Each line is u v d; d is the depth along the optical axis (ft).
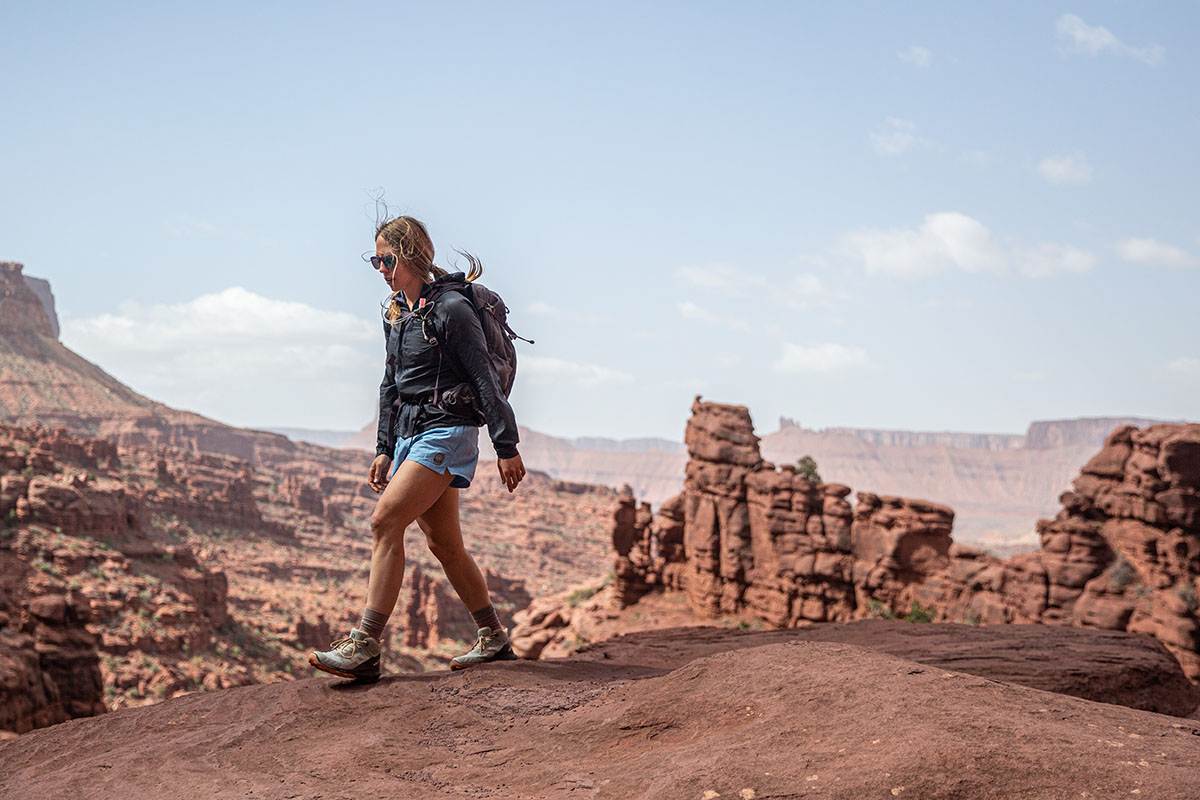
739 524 158.40
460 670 15.78
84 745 13.88
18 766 13.55
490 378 15.88
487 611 17.54
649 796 8.93
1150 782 8.04
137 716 14.73
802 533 150.00
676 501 177.58
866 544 144.97
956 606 133.80
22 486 263.08
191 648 233.14
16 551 239.30
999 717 9.28
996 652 21.47
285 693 14.52
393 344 16.55
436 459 15.78
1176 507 118.52
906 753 8.61
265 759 12.09
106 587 238.27
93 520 267.18
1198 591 113.09
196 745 12.70
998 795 8.09
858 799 8.14
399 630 383.86
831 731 9.61
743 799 8.49
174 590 254.27
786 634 26.02
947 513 140.46
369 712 13.80
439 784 10.69
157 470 524.93
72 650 94.99
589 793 9.53
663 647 24.41
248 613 336.90
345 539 649.20
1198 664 107.76
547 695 13.57
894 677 10.66
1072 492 132.77
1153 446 123.34
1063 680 19.39
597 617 172.86
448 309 15.79
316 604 383.65
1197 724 9.92
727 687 11.61
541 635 179.63
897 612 139.13
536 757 11.41
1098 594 120.16
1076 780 8.19
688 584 170.09
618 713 11.99
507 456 15.79
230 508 545.85
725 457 162.20
